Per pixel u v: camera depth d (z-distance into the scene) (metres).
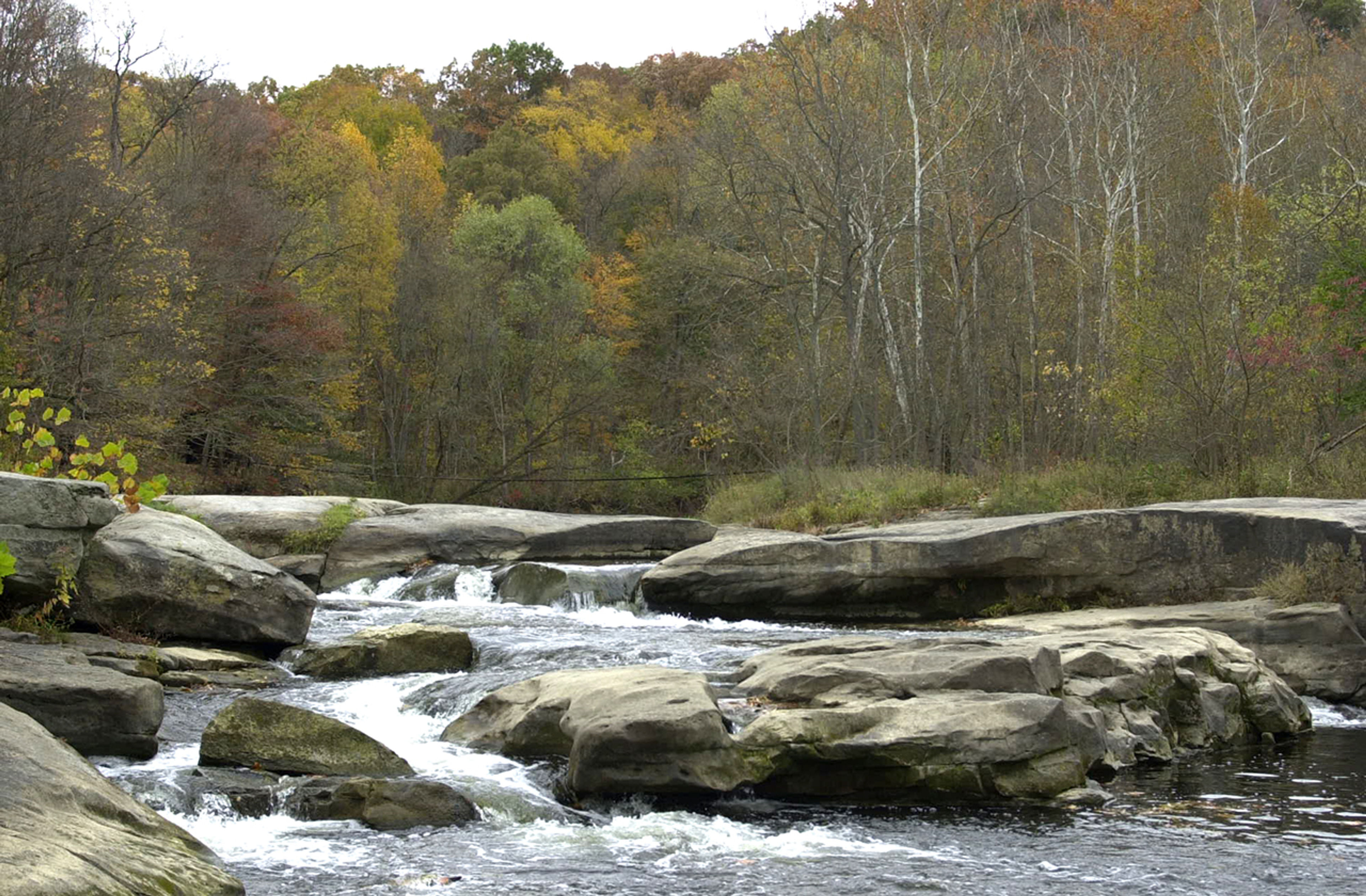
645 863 7.90
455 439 48.44
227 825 8.41
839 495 25.47
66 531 12.22
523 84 74.69
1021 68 34.50
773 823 8.93
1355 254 23.86
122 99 39.12
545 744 10.23
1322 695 14.01
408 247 48.91
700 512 34.12
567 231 51.34
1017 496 22.20
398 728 11.32
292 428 40.25
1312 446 21.16
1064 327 32.91
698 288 44.97
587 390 48.00
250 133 41.19
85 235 26.48
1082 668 11.55
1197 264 23.38
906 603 18.19
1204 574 16.59
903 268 36.81
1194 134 38.06
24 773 6.49
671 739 9.31
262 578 13.71
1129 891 7.46
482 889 7.33
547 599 19.05
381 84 71.50
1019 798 9.54
